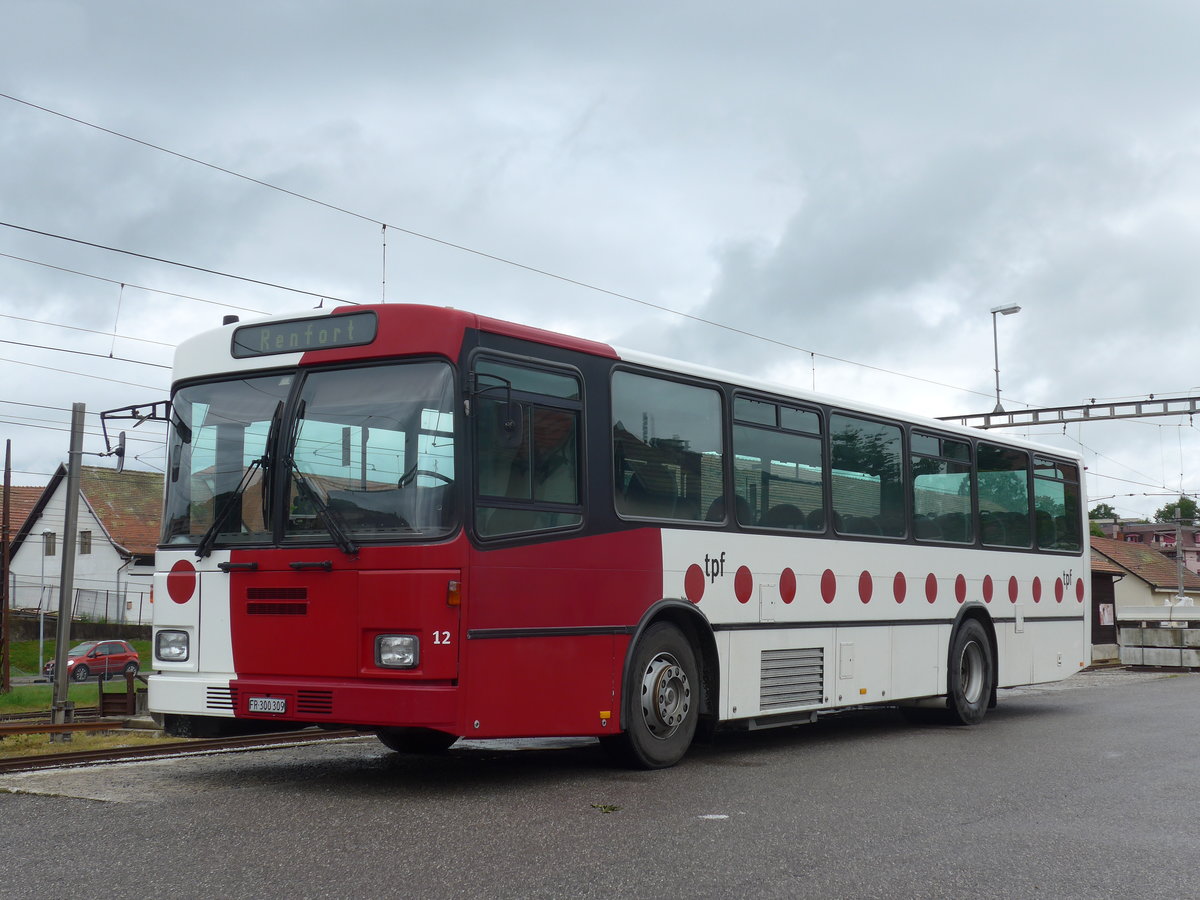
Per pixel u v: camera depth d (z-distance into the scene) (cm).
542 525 877
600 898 553
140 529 5906
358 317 859
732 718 1054
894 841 688
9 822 718
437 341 834
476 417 837
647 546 969
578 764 1002
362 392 850
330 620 827
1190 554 11238
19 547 6088
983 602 1455
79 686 4012
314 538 843
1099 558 7238
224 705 859
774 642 1111
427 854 638
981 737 1255
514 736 838
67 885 570
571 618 891
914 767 1002
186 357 930
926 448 1380
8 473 3572
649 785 883
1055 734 1280
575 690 891
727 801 813
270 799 805
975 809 796
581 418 923
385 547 815
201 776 919
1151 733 1281
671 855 641
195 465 909
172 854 634
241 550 865
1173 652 2598
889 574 1285
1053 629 1620
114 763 1011
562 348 915
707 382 1059
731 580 1061
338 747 1135
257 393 888
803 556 1155
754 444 1111
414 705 791
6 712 2547
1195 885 596
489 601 827
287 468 860
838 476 1224
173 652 893
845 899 559
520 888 569
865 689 1234
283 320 890
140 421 938
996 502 1517
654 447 993
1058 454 1684
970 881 598
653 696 963
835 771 972
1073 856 657
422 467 822
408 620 802
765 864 624
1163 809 803
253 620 858
